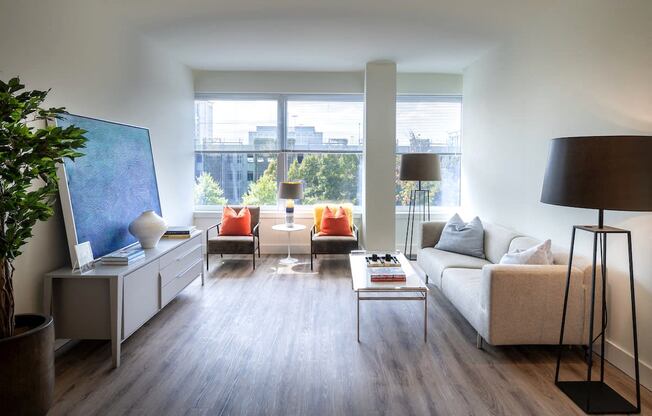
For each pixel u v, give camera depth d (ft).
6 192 6.82
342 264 18.90
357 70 20.31
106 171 11.39
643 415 7.36
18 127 6.84
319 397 7.89
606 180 7.05
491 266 9.38
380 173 19.25
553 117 12.05
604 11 9.81
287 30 14.42
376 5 12.27
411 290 10.23
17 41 8.70
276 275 16.94
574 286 9.20
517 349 10.08
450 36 15.02
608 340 9.46
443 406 7.61
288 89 20.62
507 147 15.16
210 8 12.44
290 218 19.06
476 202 18.44
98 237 10.63
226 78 20.54
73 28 10.66
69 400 7.73
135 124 14.28
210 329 11.23
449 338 10.74
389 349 10.05
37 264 9.31
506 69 15.24
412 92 20.85
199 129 21.04
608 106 9.69
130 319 9.68
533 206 13.17
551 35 12.15
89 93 11.39
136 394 7.96
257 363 9.27
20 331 7.33
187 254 13.56
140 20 13.35
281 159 21.17
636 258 8.76
